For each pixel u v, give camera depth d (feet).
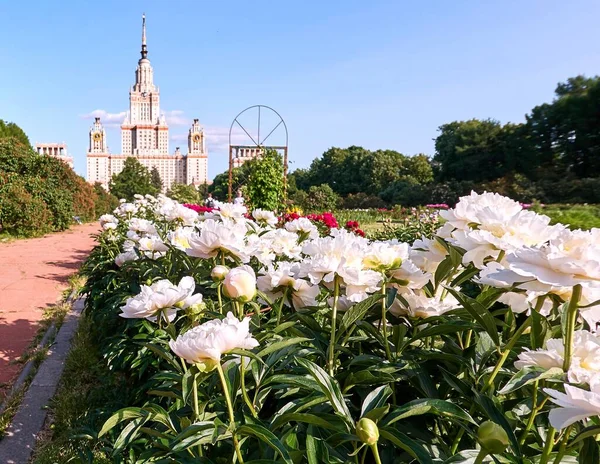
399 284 4.35
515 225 3.84
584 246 2.81
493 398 3.46
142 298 4.51
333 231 4.80
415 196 113.09
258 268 9.09
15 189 42.37
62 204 48.49
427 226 26.00
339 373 4.17
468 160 116.06
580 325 4.17
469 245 3.92
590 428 2.52
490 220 3.92
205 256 5.48
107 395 9.27
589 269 2.64
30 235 43.39
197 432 3.18
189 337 3.30
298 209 33.53
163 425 4.58
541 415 3.73
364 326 4.45
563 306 3.09
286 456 2.87
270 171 32.68
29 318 16.15
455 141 123.85
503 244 3.64
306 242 4.41
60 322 15.28
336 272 3.95
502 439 2.59
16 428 8.90
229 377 3.96
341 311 4.70
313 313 5.01
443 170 124.36
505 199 4.45
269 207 32.53
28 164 46.47
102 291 12.23
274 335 4.43
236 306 4.54
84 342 12.85
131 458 4.93
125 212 20.22
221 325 3.28
